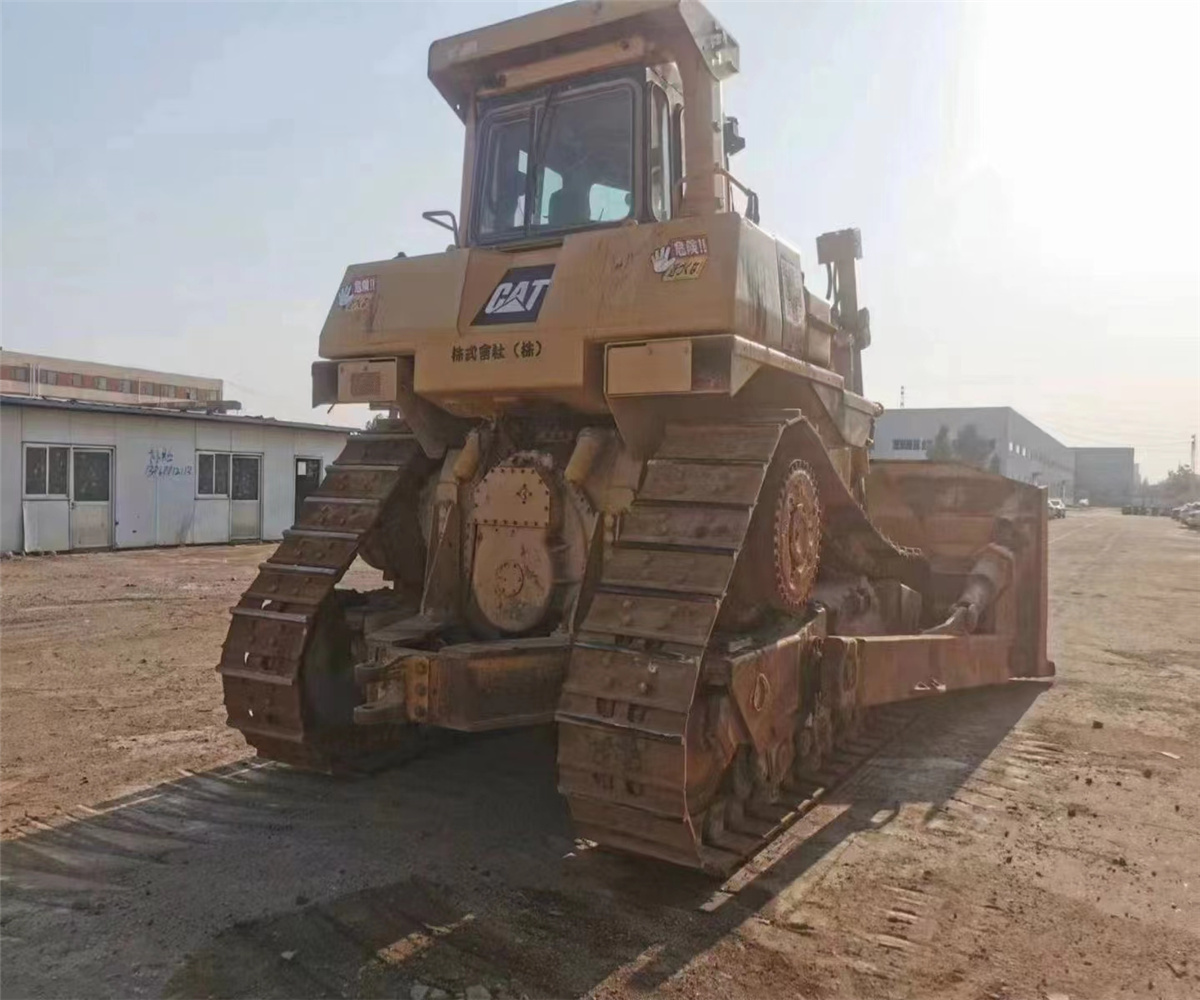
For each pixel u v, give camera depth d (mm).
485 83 5672
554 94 5484
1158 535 42719
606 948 3639
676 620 3777
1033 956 3688
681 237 4367
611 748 3703
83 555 20219
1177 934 3904
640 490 4355
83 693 7566
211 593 13953
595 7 4980
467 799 5281
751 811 4621
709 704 4035
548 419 5340
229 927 3748
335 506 5684
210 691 7660
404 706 4312
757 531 4656
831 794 5523
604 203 5301
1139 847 4855
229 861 4391
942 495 8953
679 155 5559
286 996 3266
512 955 3568
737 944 3701
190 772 5652
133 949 3572
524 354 4680
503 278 5008
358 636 5426
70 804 5094
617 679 3762
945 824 5109
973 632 7648
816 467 5332
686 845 3686
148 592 13984
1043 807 5434
